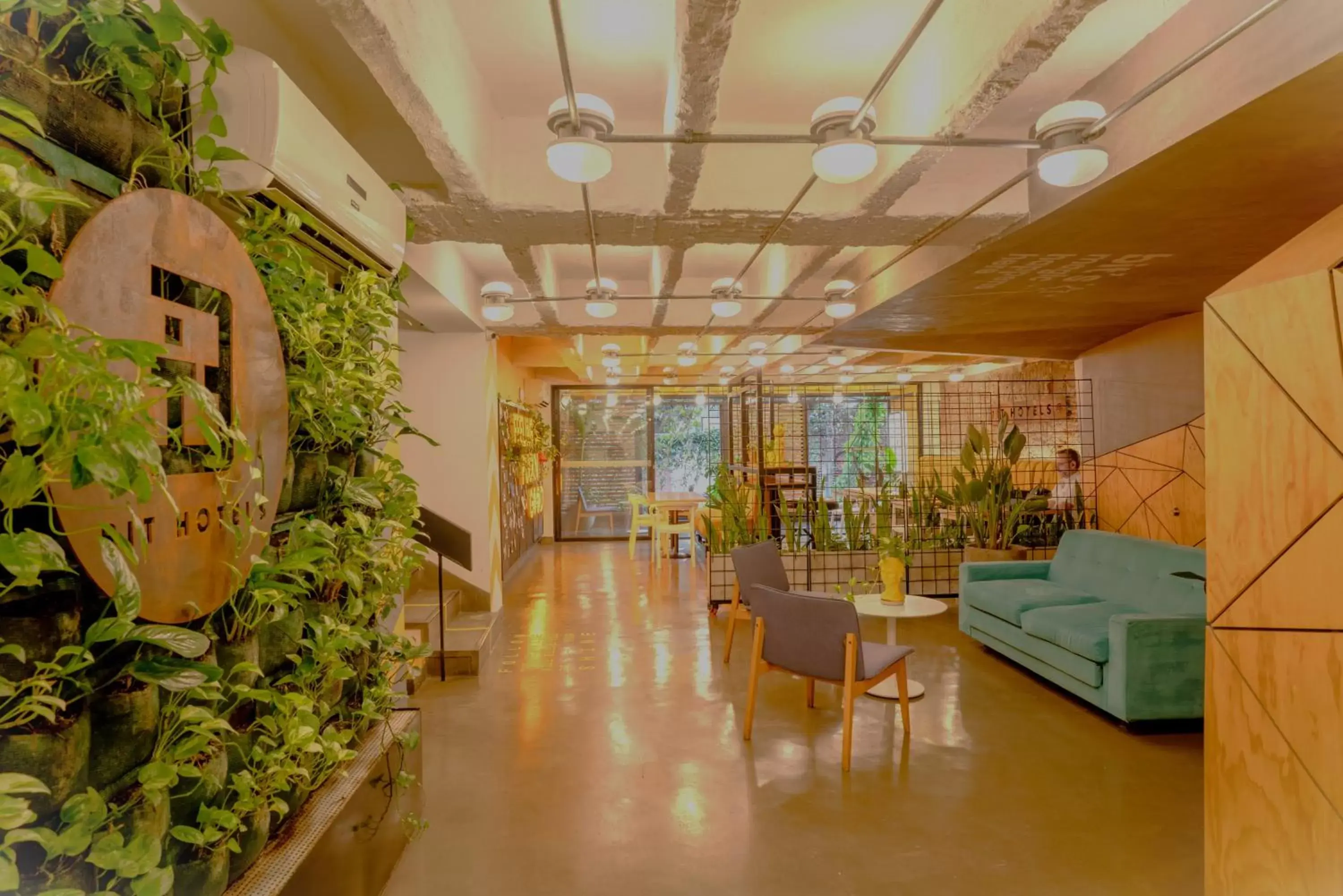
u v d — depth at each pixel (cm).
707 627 577
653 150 307
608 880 239
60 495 99
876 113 273
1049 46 188
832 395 1007
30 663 98
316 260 217
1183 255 384
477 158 267
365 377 200
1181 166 255
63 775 99
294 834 177
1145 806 286
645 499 945
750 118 298
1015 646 448
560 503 1142
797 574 630
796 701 407
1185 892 231
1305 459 188
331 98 208
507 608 648
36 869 99
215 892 138
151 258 116
